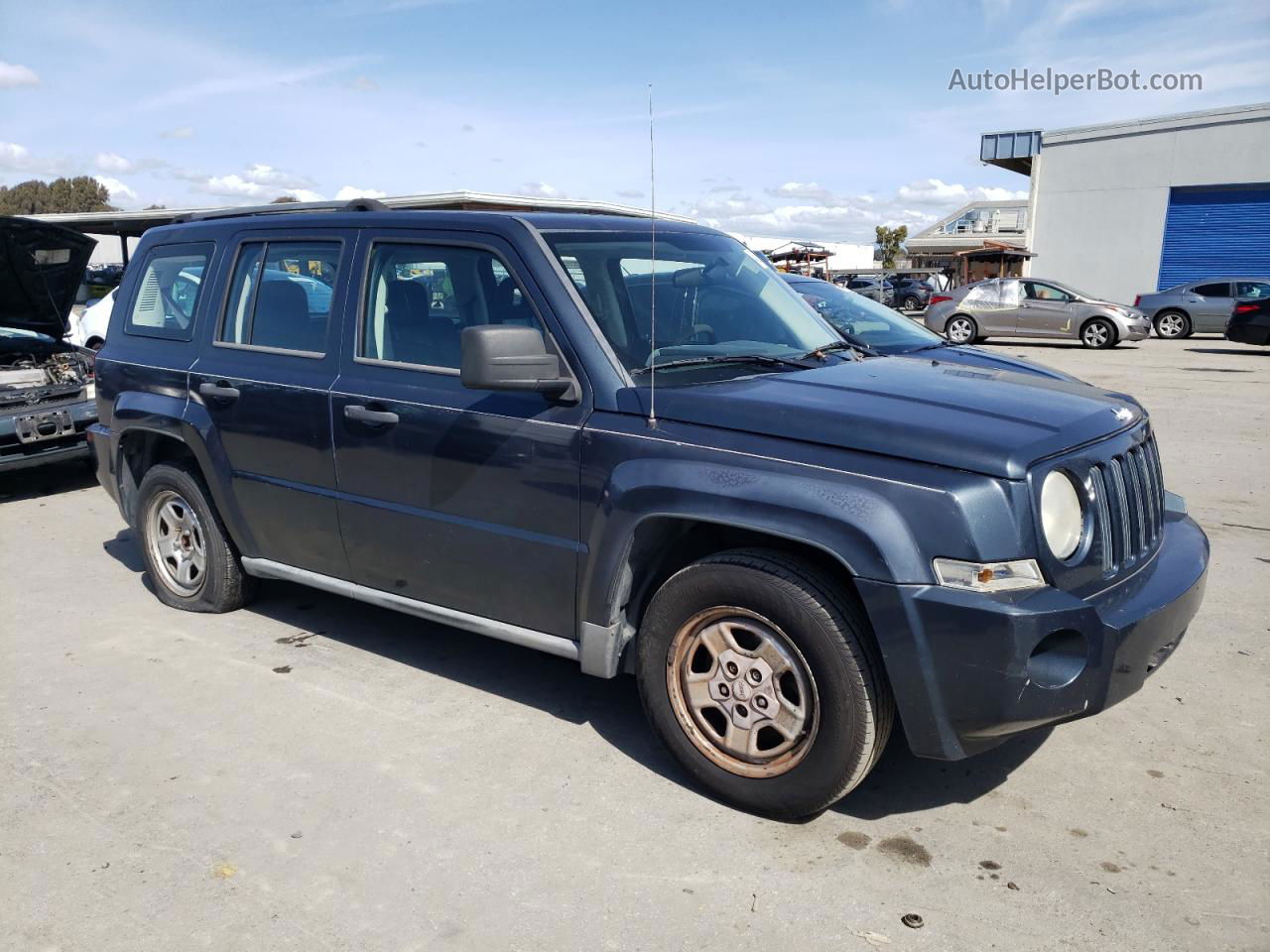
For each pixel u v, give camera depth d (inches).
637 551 133.3
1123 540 123.3
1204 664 173.6
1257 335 737.6
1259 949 101.9
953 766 140.4
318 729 150.7
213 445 180.1
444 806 129.1
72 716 155.3
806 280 330.6
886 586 111.3
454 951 102.4
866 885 112.7
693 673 131.2
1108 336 832.9
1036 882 113.3
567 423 135.3
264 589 212.7
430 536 151.5
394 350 156.9
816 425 120.7
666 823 125.4
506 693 163.5
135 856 118.9
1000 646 107.7
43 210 3772.1
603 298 142.8
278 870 116.0
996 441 114.0
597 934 104.7
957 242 2859.3
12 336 332.2
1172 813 127.6
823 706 118.2
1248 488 302.4
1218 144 1171.3
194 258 190.5
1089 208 1268.5
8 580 224.5
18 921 107.3
